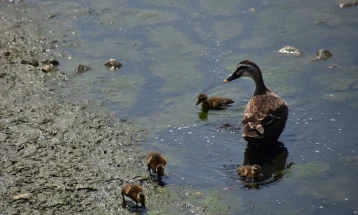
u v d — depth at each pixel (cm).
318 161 1142
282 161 1146
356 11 1728
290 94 1366
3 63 1457
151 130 1230
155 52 1545
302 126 1255
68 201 1012
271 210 1005
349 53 1524
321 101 1333
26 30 1619
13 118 1245
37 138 1180
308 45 1571
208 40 1597
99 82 1403
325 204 1023
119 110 1295
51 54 1517
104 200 1018
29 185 1046
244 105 1346
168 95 1368
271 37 1611
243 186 1070
